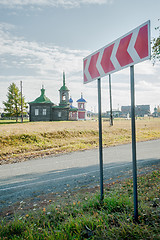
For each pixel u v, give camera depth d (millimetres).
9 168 9258
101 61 3930
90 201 4090
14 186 6348
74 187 5906
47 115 46469
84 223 3143
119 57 3443
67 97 51188
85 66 4520
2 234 3129
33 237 2910
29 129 21500
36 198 5121
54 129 22344
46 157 11992
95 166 8945
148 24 2836
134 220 3148
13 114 42219
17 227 3295
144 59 2906
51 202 4672
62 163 9977
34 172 8266
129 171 7578
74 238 2764
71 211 3803
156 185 5016
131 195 4434
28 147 15227
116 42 3516
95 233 2883
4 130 19641
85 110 60656
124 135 23484
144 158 10414
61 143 17250
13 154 13109
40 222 3494
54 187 6043
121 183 5746
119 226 3025
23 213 4078
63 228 3113
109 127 28125
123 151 13273
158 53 9234
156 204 3693
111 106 30859
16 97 42562
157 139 20766
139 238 2652
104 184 5926
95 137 21297
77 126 27344
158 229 2805
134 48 3096
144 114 124812
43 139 17859
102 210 3672
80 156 11922
